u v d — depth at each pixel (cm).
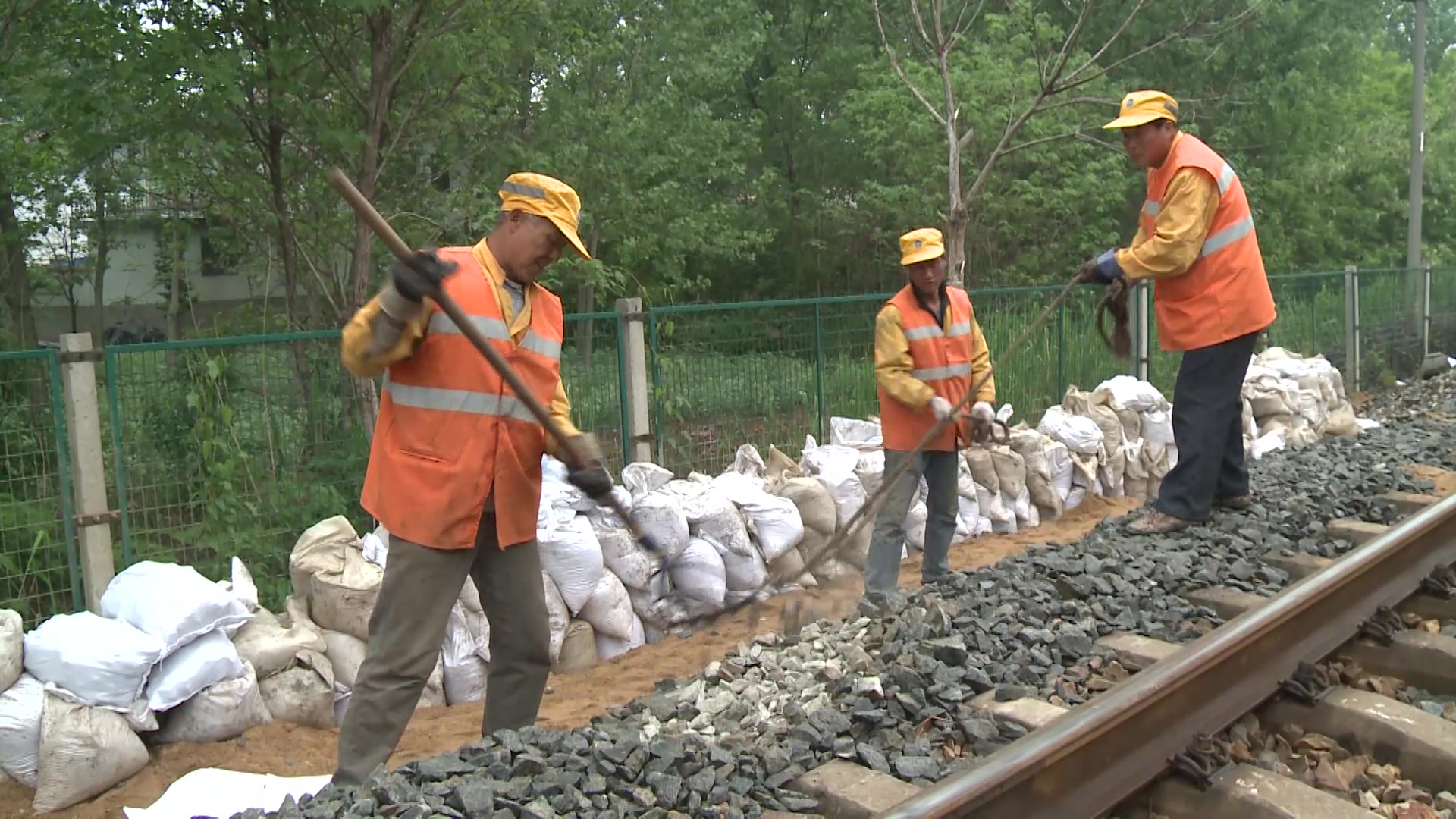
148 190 1057
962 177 1827
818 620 517
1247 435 950
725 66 1675
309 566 512
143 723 427
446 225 995
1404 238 2577
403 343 332
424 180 1021
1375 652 421
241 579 498
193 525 550
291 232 897
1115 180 1870
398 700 355
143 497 534
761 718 389
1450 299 1777
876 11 1030
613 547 568
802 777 334
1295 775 343
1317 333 1395
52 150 900
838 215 2183
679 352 737
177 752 437
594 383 690
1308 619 411
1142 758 327
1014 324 994
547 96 1265
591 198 1345
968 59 1686
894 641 441
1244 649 375
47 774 402
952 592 497
